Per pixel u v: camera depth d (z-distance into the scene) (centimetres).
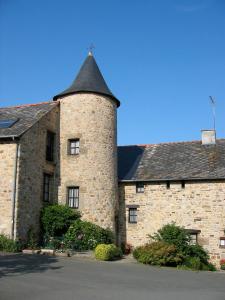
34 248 1516
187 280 1105
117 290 891
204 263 1574
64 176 1802
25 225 1548
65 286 899
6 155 1550
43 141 1738
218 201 1858
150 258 1420
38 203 1662
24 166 1569
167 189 1956
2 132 1591
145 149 2297
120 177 2048
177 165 2053
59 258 1384
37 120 1684
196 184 1912
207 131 2205
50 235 1648
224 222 1828
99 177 1794
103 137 1842
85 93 1848
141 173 2052
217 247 1816
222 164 1961
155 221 1939
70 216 1692
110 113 1900
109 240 1759
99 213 1764
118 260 1493
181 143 2261
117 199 1919
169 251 1432
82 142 1802
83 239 1656
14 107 1941
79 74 1944
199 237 1853
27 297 771
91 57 2003
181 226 1878
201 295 877
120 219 2003
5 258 1282
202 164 2006
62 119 1866
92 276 1061
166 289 939
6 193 1516
